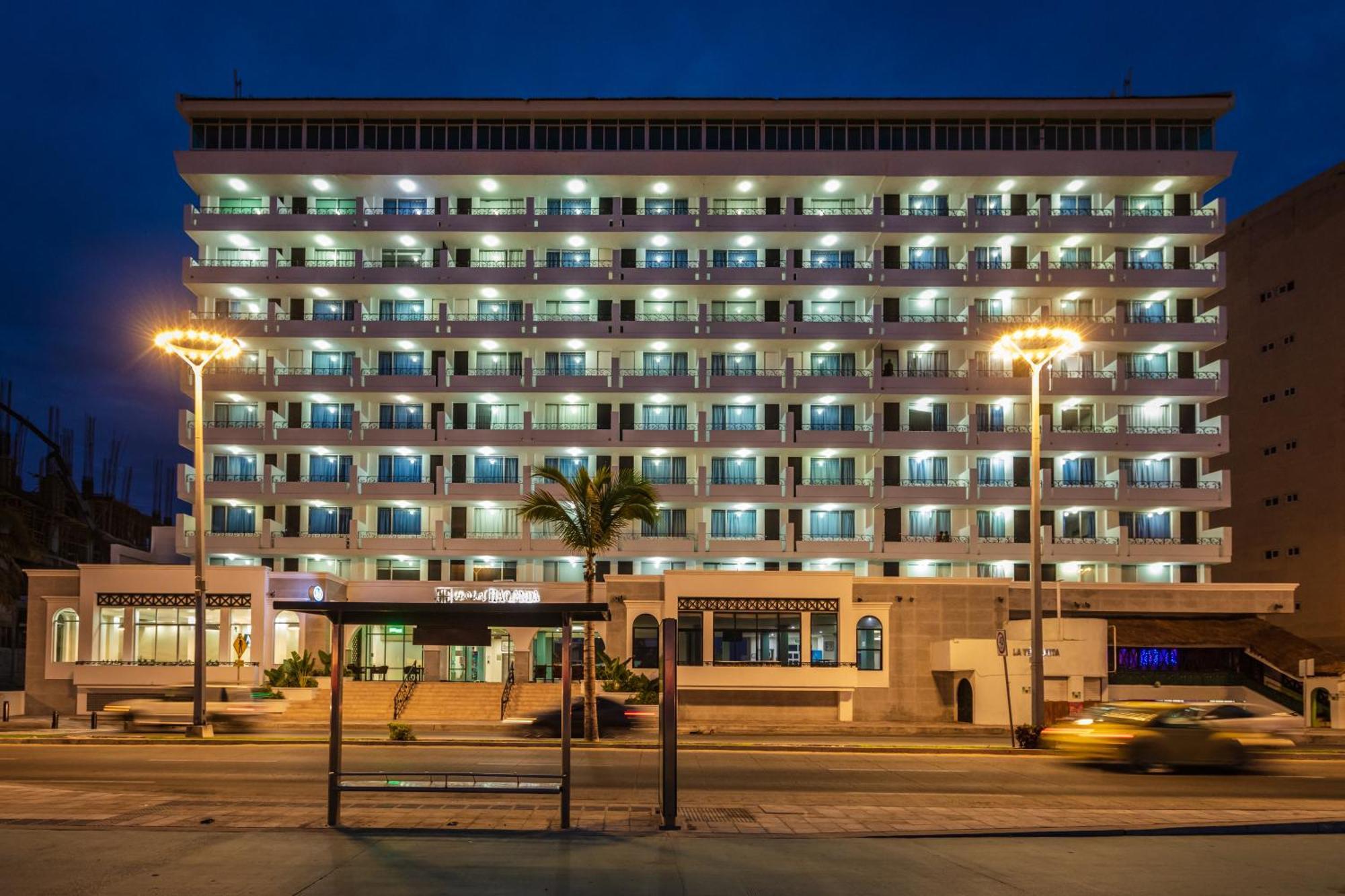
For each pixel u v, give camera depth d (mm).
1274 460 66125
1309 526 62969
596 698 32312
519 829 13828
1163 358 59688
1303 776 22797
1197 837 14117
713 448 56625
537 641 50344
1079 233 57875
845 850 12742
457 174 57562
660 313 59312
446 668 52219
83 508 90812
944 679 45531
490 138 59000
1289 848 13203
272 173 57469
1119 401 58250
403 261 59781
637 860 11836
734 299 59500
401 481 58156
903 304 59188
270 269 57000
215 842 12508
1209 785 20984
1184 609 53969
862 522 57594
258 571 45375
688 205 60312
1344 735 37375
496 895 10039
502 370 59094
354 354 59062
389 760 24438
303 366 58938
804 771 23000
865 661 44531
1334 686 42094
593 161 57375
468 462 58188
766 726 40625
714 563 57062
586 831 13844
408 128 59031
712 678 43375
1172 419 58375
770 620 44250
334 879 10633
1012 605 51344
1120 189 59625
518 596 51312
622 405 58938
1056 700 41469
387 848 12289
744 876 11078
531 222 57312
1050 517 58281
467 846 12523
